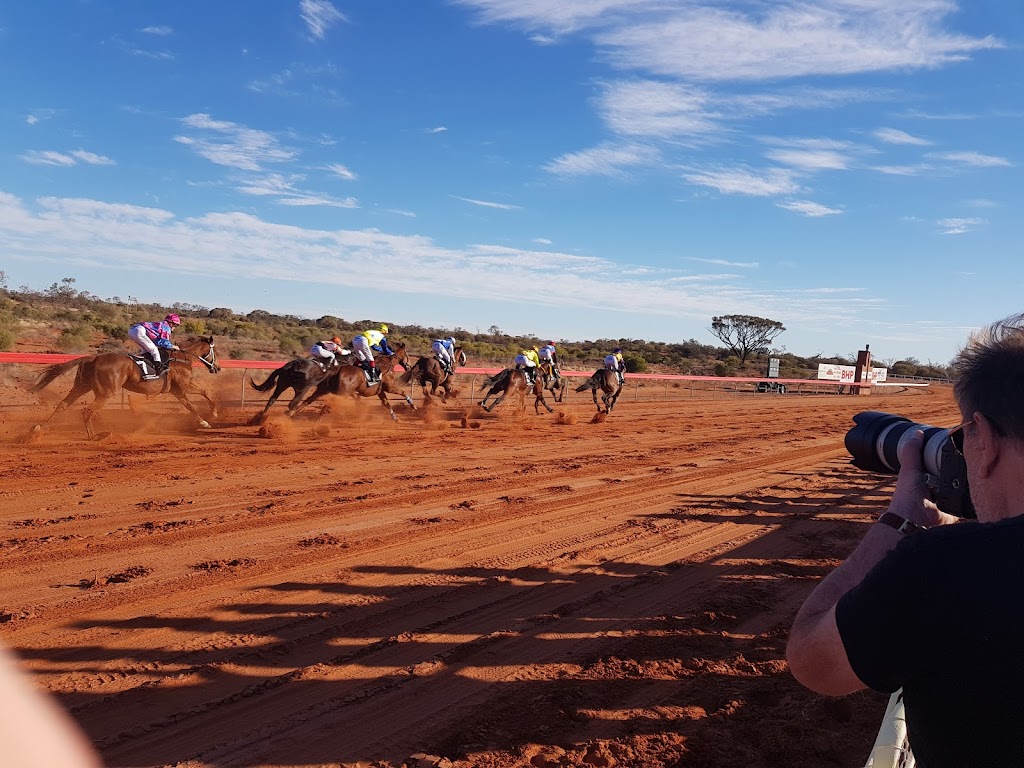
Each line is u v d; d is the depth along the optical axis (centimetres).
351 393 1484
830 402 3422
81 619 471
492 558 648
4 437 1169
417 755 334
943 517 167
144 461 1023
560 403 2438
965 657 123
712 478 1127
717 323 6744
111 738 336
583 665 441
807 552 725
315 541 670
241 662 420
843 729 376
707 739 357
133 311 5016
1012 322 148
